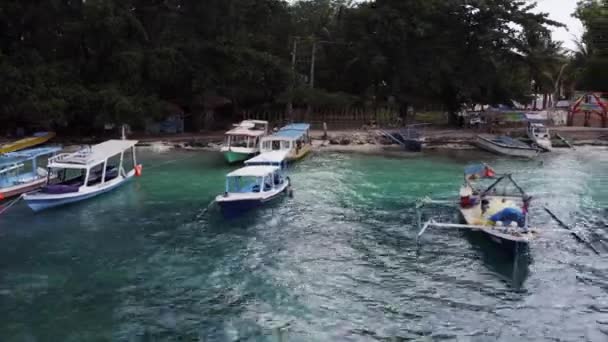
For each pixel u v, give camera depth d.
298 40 71.50
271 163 35.62
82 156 33.31
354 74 71.69
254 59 59.78
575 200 32.41
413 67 64.56
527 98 74.94
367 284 20.36
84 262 22.52
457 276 21.03
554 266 22.06
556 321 17.56
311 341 16.33
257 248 24.20
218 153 50.00
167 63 55.72
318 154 50.34
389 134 58.25
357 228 26.95
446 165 44.59
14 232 26.28
